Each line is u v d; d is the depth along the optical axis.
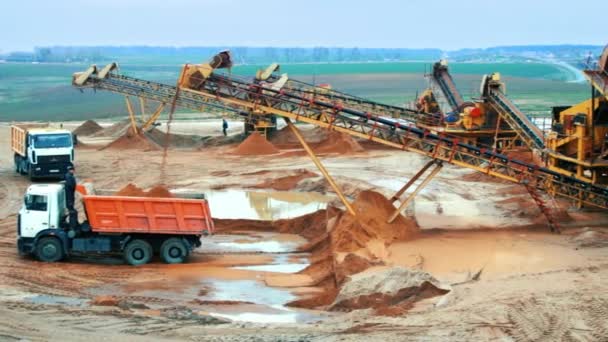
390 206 30.95
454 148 31.03
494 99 46.56
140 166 51.44
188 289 24.27
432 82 60.56
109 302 21.48
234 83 31.25
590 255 26.88
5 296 22.00
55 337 17.19
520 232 31.25
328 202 39.28
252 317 21.27
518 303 20.31
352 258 25.47
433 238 30.02
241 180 45.50
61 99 132.00
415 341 17.45
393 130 31.12
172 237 27.28
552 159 36.88
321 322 19.89
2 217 35.00
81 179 45.84
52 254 26.80
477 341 17.48
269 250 29.89
